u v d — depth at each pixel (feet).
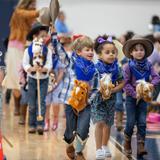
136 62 26.22
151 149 27.84
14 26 38.11
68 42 36.40
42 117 31.53
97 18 67.41
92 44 25.00
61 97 24.86
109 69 25.57
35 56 31.30
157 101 38.75
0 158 21.86
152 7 66.69
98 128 25.53
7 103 47.98
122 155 26.23
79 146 24.07
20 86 35.73
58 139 30.17
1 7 64.54
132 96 26.04
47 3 58.75
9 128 33.68
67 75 25.16
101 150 25.39
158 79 26.48
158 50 37.42
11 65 38.14
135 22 67.00
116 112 33.86
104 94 24.91
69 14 67.26
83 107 24.12
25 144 28.45
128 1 66.95
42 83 31.71
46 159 24.86
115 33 67.31
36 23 35.32
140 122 26.17
